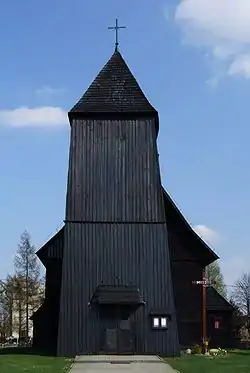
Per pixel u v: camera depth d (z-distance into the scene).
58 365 26.83
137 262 34.12
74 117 36.22
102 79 37.66
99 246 34.25
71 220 34.53
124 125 36.22
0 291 79.81
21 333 80.62
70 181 35.19
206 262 41.78
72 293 33.59
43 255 43.97
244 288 93.50
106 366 26.45
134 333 33.31
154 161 35.66
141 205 34.97
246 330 75.69
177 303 41.25
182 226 42.19
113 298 33.12
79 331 33.22
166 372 23.81
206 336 45.28
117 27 39.03
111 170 35.47
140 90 37.19
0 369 24.67
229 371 24.33
